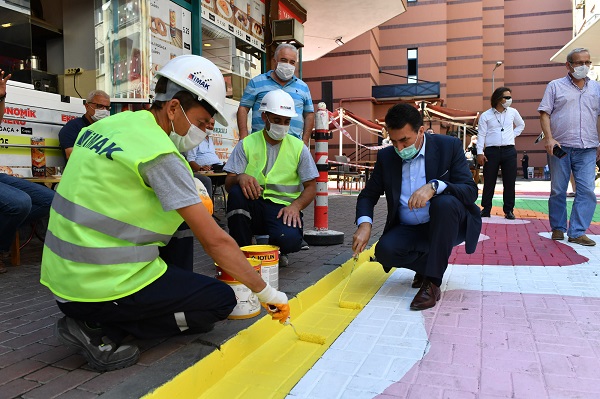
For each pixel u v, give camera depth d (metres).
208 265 3.84
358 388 1.99
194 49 6.84
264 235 3.76
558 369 2.11
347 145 25.88
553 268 3.99
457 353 2.31
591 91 4.84
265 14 8.94
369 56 25.42
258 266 2.60
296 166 3.59
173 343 2.17
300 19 10.50
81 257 1.79
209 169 6.22
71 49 6.23
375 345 2.44
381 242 3.20
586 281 3.57
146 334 2.01
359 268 4.08
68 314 1.91
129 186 1.79
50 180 4.19
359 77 25.56
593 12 16.86
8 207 3.36
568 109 4.89
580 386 1.96
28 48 5.38
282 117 3.32
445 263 2.98
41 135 4.64
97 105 4.57
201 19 6.87
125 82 5.91
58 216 1.86
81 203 1.79
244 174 3.46
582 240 4.95
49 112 4.73
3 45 5.08
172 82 1.89
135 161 1.74
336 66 25.78
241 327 2.39
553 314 2.83
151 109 1.98
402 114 2.91
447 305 3.05
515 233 5.78
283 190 3.59
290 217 3.40
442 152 3.14
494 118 7.08
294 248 3.47
